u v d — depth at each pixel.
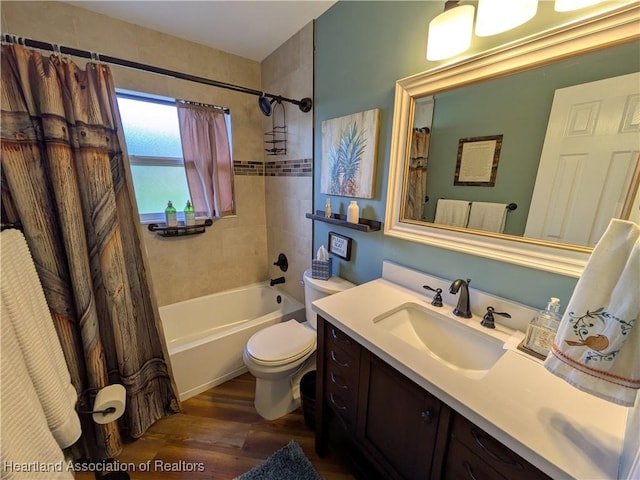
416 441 0.87
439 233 1.19
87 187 1.21
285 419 1.63
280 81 2.10
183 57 1.96
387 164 1.38
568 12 0.80
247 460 1.37
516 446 0.58
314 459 1.38
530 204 0.92
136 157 1.98
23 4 1.45
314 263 1.76
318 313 1.20
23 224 1.08
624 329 0.52
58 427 0.88
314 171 1.91
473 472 0.71
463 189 1.10
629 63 0.70
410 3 1.17
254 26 1.78
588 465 0.53
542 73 0.85
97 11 1.62
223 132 2.22
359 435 1.12
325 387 1.28
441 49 1.03
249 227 2.57
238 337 1.94
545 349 0.83
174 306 2.24
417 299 1.26
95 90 1.21
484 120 1.00
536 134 0.88
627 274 0.52
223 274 2.50
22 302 0.79
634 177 0.72
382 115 1.37
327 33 1.61
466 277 1.15
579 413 0.65
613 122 0.74
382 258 1.51
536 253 0.92
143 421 1.48
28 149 1.07
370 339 0.95
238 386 1.89
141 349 1.49
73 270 1.17
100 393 1.24
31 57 1.07
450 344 1.11
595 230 0.80
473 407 0.66
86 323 1.22
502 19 0.87
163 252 2.16
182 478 1.29
